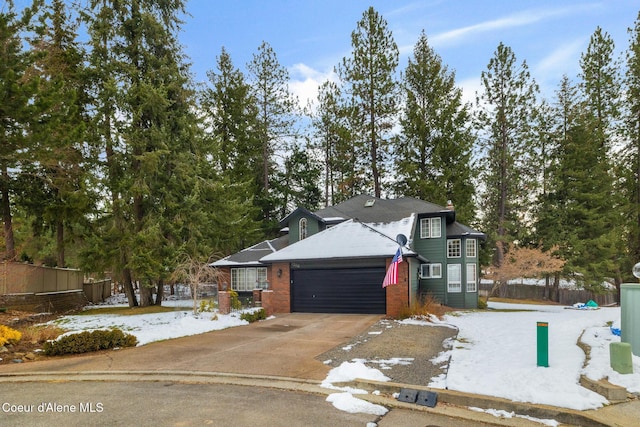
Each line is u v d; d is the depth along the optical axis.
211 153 25.33
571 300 37.00
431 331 13.07
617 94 34.47
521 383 6.77
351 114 35.25
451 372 7.78
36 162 16.25
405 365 8.55
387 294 17.38
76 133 15.48
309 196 43.66
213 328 13.82
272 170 41.56
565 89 36.88
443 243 25.14
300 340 11.54
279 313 18.81
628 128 33.75
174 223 21.09
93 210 21.67
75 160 19.97
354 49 35.38
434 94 35.06
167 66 22.12
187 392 6.96
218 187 23.64
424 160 34.91
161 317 17.30
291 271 19.56
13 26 15.73
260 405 6.27
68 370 8.43
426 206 25.97
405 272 17.52
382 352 9.84
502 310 24.05
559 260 30.30
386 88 34.78
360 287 18.34
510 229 37.50
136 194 20.61
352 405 6.24
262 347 10.59
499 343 10.73
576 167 35.22
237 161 36.88
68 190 19.94
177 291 33.44
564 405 5.90
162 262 20.34
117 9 21.20
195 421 5.57
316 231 24.50
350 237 19.55
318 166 43.47
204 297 25.55
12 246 20.44
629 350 6.84
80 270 22.27
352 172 36.66
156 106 20.91
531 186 37.47
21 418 5.70
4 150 13.80
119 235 20.42
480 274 33.91
